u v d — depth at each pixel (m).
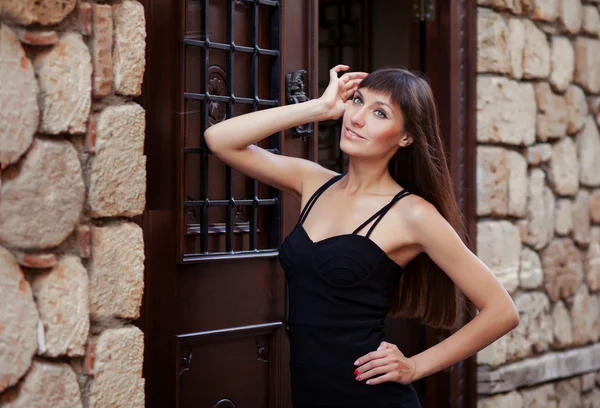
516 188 3.77
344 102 2.31
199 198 2.59
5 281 1.69
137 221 2.40
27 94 1.70
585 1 4.14
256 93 2.72
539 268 3.88
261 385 2.78
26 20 1.70
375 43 4.38
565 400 4.04
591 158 4.20
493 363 3.63
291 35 2.84
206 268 2.60
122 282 1.89
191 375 2.58
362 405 2.05
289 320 2.13
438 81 3.62
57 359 1.79
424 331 4.09
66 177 1.78
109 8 1.85
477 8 3.62
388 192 2.15
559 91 3.99
